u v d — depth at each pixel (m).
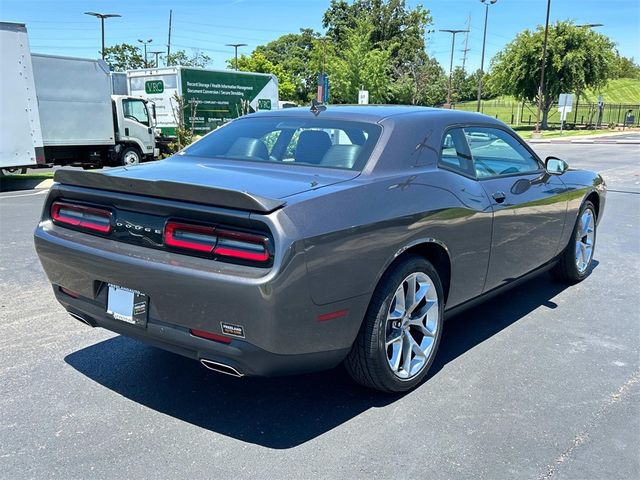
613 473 2.77
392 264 3.30
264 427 3.15
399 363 3.42
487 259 4.06
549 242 4.97
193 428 3.12
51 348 4.12
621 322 4.79
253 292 2.65
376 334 3.19
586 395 3.54
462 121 4.15
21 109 13.45
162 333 2.97
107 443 2.96
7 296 5.24
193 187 2.78
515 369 3.89
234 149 3.99
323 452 2.91
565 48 50.59
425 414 3.29
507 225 4.20
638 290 5.65
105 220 3.22
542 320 4.82
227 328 2.76
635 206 10.59
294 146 3.76
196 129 21.91
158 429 3.11
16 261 6.48
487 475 2.74
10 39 13.10
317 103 4.31
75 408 3.31
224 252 2.77
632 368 3.93
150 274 2.90
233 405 3.38
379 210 3.13
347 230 2.93
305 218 2.78
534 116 72.19
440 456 2.88
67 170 3.34
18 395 3.44
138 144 18.89
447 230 3.58
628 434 3.11
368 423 3.19
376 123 3.71
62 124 16.39
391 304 3.26
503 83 53.66
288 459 2.85
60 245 3.29
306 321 2.81
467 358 4.05
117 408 3.32
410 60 71.44
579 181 5.45
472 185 3.91
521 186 4.34
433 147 3.77
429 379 3.73
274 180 3.22
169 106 21.44
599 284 5.84
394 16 75.25
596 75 51.19
